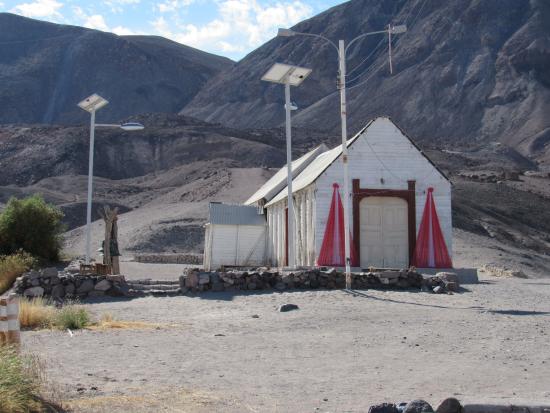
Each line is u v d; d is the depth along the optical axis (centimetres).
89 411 788
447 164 15100
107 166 16150
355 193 3011
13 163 15662
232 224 3866
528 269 5306
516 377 988
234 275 2159
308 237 3100
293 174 3953
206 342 1284
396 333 1379
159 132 17638
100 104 3027
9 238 3522
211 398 861
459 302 1930
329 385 945
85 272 2520
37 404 783
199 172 13375
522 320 1555
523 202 9631
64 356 1138
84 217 10000
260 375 1007
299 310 1727
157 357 1138
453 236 6303
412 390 915
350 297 1998
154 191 12044
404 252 3044
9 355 829
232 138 17212
